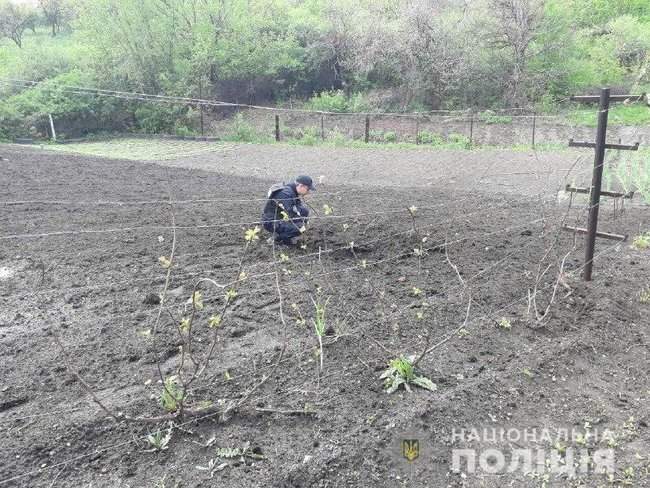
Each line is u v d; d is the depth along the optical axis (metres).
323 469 3.06
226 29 26.91
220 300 5.01
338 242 6.72
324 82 28.77
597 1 31.12
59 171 11.59
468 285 5.43
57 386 3.72
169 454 3.15
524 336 4.56
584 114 22.25
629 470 3.19
